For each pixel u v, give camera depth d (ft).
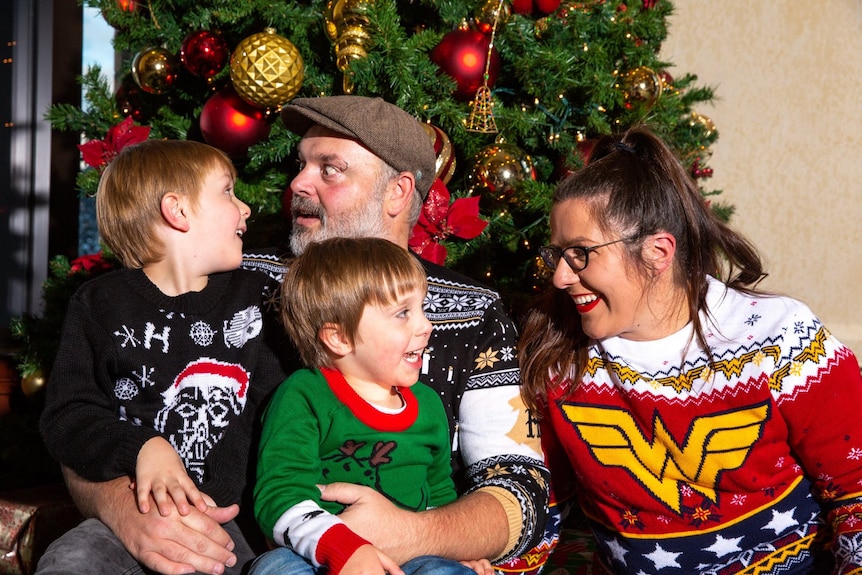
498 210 9.27
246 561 5.52
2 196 12.67
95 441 5.30
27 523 8.05
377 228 6.57
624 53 9.78
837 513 5.56
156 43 9.75
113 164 5.96
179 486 5.09
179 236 5.82
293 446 5.00
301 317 5.32
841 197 13.69
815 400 5.42
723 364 5.58
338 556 4.48
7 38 12.72
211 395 5.70
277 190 9.27
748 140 13.83
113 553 5.17
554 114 9.50
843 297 13.76
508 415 5.93
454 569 4.84
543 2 9.10
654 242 5.56
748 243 6.05
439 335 6.11
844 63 13.58
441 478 5.62
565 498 6.45
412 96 8.21
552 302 6.22
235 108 8.66
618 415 5.88
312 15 8.93
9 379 10.67
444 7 8.86
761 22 13.67
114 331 5.60
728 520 5.76
